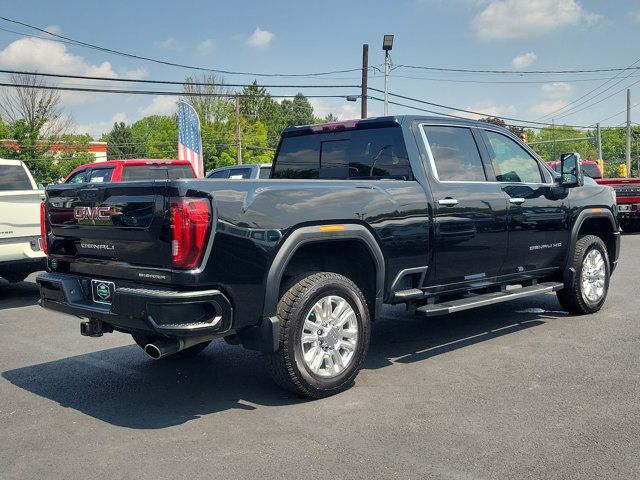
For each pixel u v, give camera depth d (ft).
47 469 12.23
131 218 14.44
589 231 26.05
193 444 13.23
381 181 17.57
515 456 12.25
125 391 16.92
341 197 16.14
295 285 15.34
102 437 13.76
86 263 15.90
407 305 18.89
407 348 20.58
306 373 15.29
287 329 14.96
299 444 13.05
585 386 16.25
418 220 17.89
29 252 29.40
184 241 13.51
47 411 15.51
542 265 22.59
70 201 16.06
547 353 19.44
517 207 20.90
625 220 60.03
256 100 363.76
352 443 13.02
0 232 28.48
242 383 17.37
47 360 20.27
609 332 21.93
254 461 12.32
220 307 13.97
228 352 20.77
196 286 13.62
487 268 20.30
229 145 257.14
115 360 20.06
